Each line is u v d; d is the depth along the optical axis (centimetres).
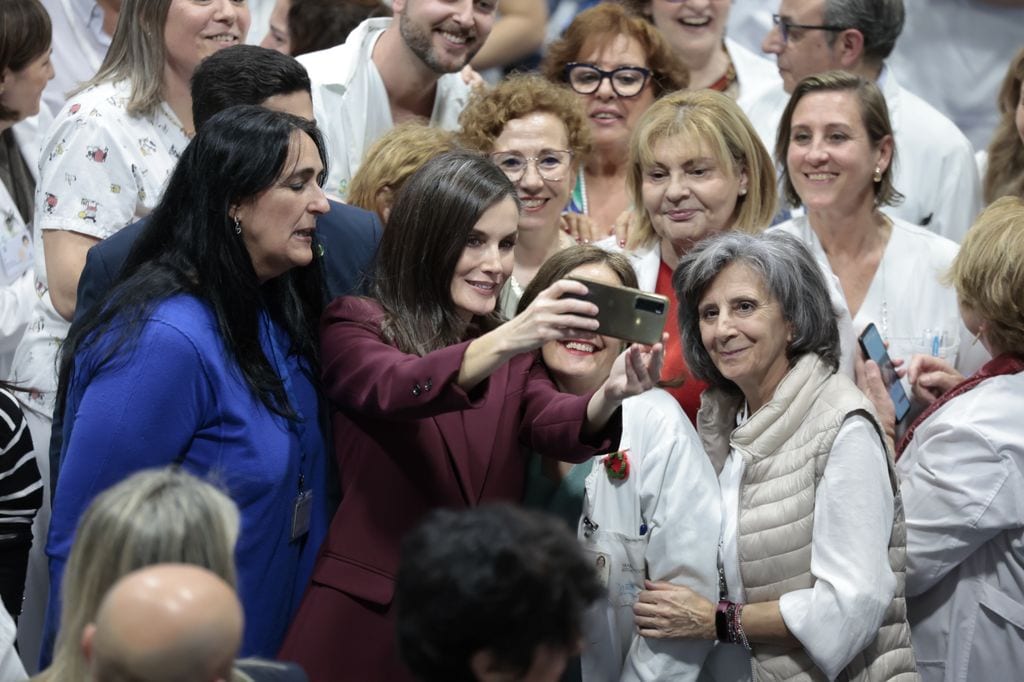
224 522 717
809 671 1081
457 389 952
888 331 1480
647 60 1658
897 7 1766
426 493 1042
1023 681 1179
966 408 1177
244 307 1009
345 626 1030
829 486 1059
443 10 1598
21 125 1750
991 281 1173
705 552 1109
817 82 1475
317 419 1074
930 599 1216
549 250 1451
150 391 973
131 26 1371
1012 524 1152
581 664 1132
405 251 1041
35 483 1178
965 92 2097
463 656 629
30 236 1550
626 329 980
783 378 1097
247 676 752
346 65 1628
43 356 1388
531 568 625
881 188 1489
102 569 694
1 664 962
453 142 1384
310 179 1010
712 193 1362
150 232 1024
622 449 1134
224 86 1201
